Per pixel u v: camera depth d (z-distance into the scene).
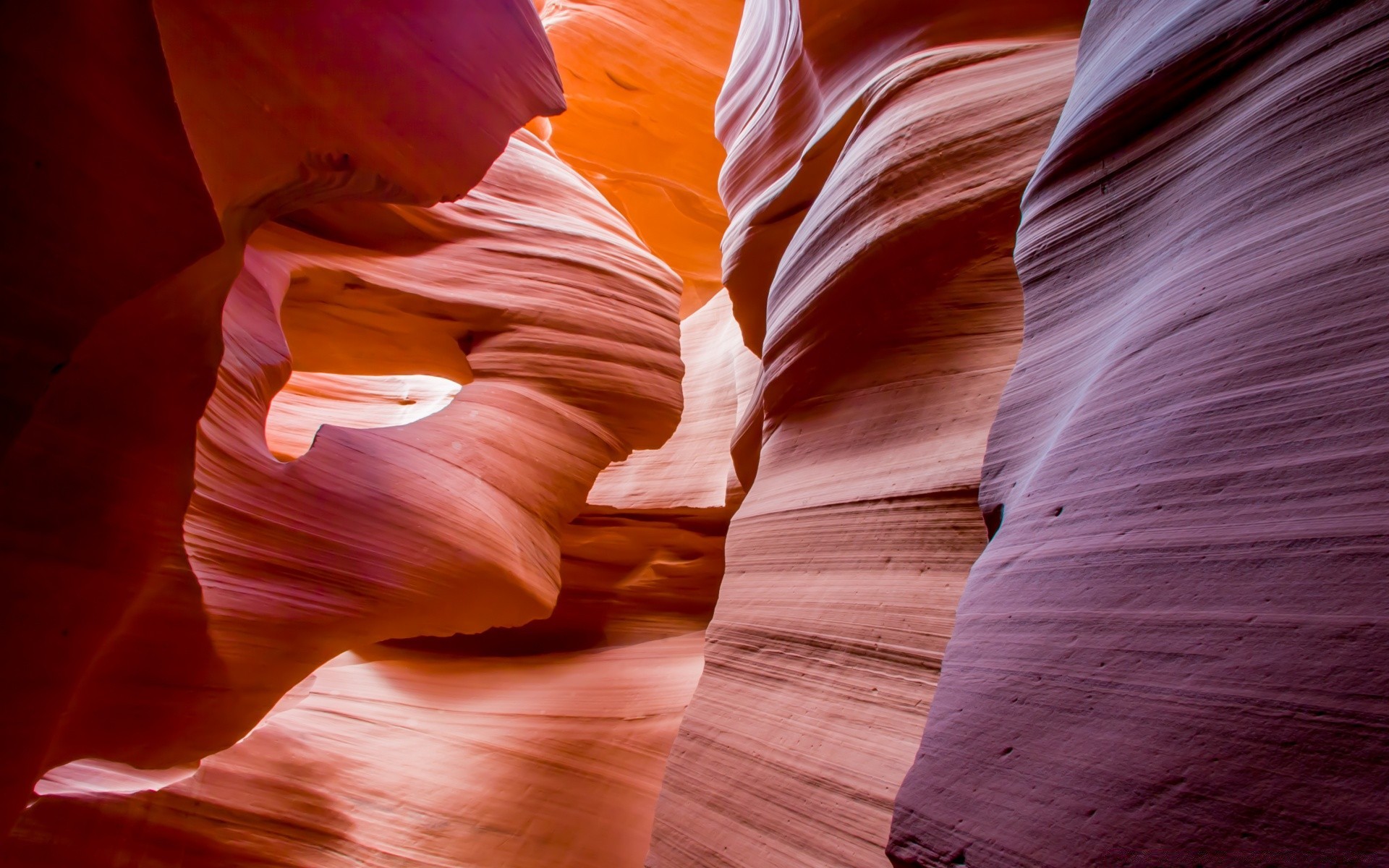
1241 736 1.11
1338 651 1.05
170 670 4.24
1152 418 1.52
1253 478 1.28
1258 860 1.02
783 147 6.45
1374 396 1.18
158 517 3.16
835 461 3.92
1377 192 1.35
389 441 6.31
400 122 4.07
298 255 6.64
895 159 3.91
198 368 3.17
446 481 6.39
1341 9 1.60
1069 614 1.48
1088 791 1.27
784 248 6.13
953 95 3.91
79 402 2.59
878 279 3.87
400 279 7.29
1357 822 0.95
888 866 2.55
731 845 3.23
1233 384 1.39
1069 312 2.09
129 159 2.27
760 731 3.45
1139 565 1.39
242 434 5.16
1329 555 1.13
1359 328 1.25
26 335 2.07
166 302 2.83
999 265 3.53
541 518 7.16
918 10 4.79
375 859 7.37
